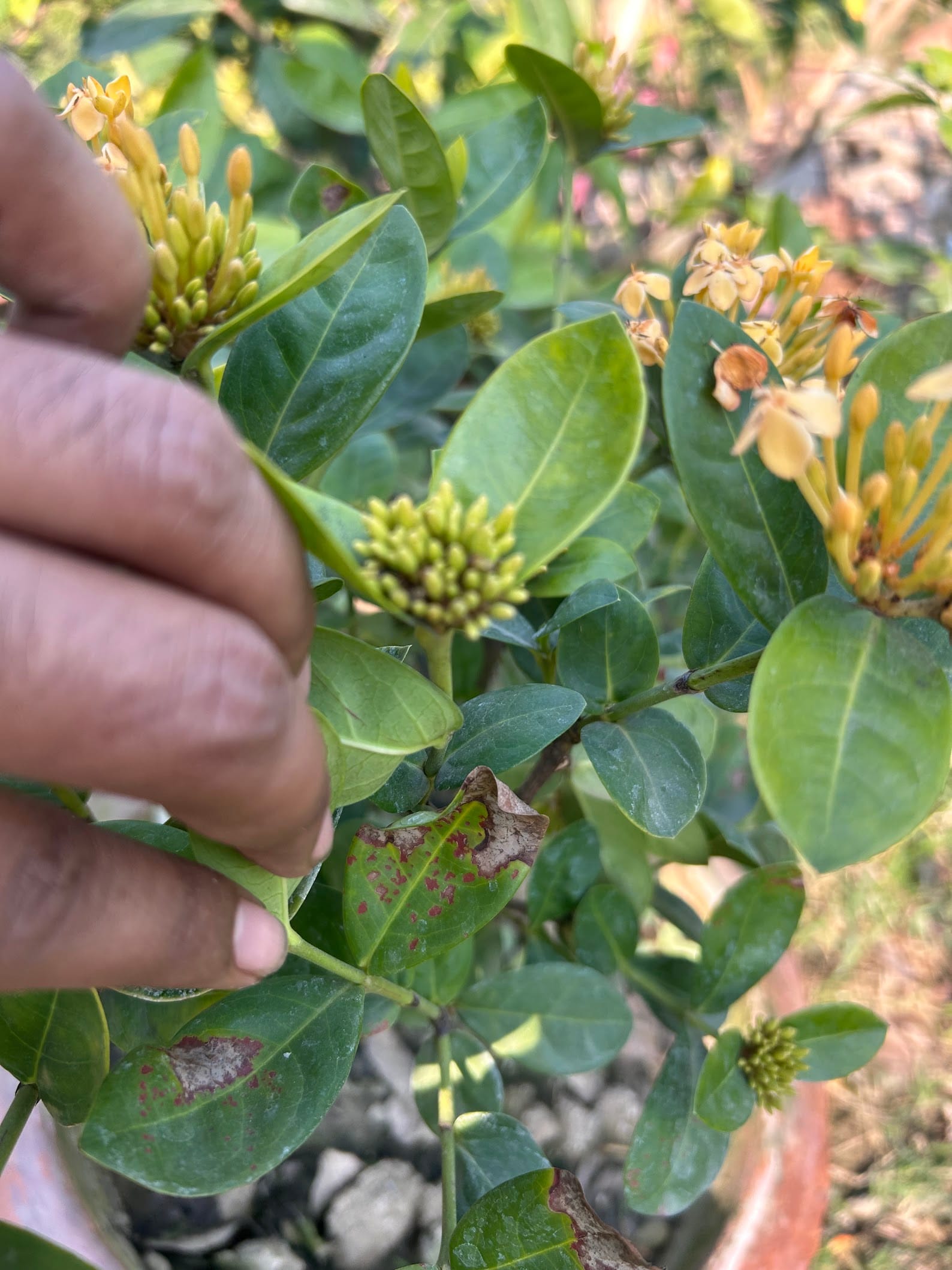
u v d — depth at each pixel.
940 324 0.17
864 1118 0.53
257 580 0.11
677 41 0.69
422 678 0.15
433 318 0.26
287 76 0.40
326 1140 0.40
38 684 0.10
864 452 0.17
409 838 0.19
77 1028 0.20
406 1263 0.37
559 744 0.25
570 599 0.23
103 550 0.11
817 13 0.66
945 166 0.98
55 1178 0.28
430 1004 0.24
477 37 0.51
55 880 0.13
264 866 0.14
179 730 0.10
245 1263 0.35
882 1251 0.49
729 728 0.43
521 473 0.15
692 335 0.16
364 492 0.39
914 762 0.14
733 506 0.17
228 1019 0.19
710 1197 0.36
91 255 0.14
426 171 0.27
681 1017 0.30
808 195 0.95
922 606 0.15
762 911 0.29
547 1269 0.19
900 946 0.59
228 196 0.37
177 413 0.10
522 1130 0.27
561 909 0.33
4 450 0.10
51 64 0.58
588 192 0.57
